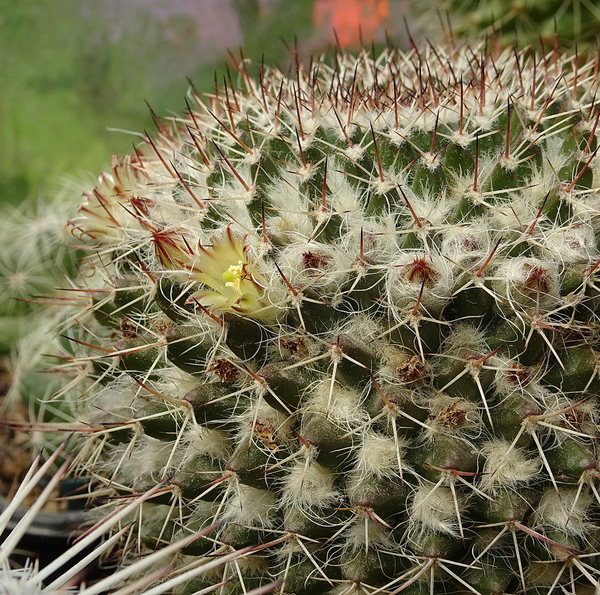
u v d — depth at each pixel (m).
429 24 0.38
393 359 0.20
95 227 0.24
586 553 0.21
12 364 0.35
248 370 0.21
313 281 0.20
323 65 0.29
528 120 0.23
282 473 0.21
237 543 0.21
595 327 0.21
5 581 0.18
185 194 0.23
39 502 0.19
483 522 0.20
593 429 0.20
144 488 0.22
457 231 0.21
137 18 0.44
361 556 0.20
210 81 0.45
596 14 0.32
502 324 0.21
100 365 0.24
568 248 0.21
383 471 0.20
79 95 0.43
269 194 0.22
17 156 0.41
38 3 0.43
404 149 0.22
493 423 0.20
